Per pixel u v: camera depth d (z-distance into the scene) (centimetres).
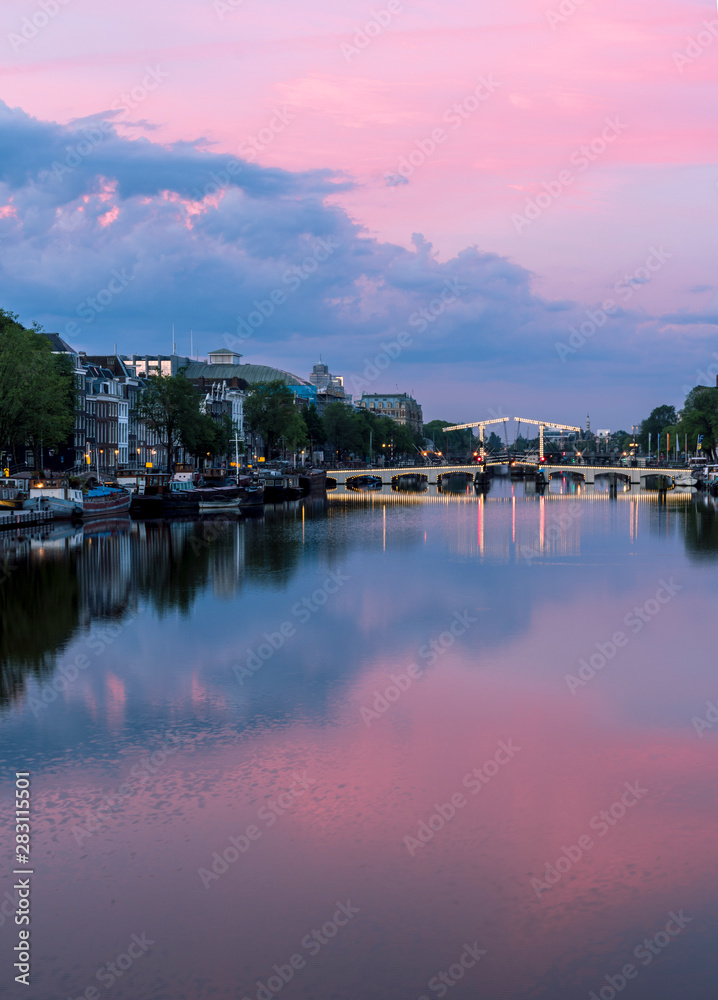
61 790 2714
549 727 3234
